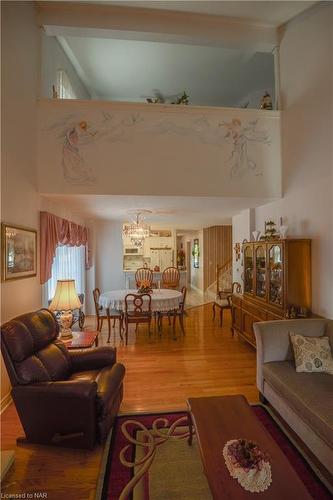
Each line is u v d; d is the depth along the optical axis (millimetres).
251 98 6305
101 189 3609
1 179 2598
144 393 2881
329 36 3064
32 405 2014
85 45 4738
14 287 2834
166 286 7004
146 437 2184
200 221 6953
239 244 5430
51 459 1974
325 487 1737
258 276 4070
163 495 1705
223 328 5262
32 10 3385
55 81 4504
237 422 1763
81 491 1730
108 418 2141
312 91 3312
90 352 2656
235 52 4949
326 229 3084
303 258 3346
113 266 6531
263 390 2650
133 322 4574
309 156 3361
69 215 4844
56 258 4676
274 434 2234
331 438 1705
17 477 1828
